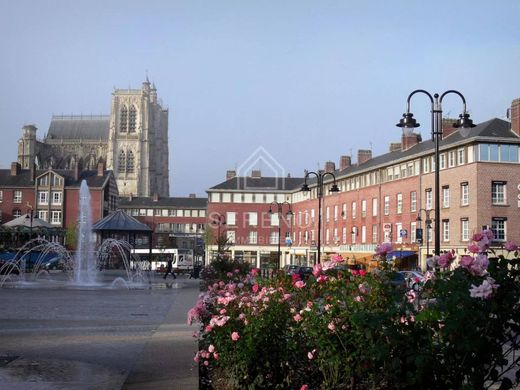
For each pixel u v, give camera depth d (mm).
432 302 6168
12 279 49969
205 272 38906
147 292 35156
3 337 15875
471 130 53750
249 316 8570
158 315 22047
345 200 76312
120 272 66812
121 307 25281
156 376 10422
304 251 91125
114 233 52344
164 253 88375
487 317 5426
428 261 7879
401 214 61344
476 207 49312
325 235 82562
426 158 57531
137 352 13500
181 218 139875
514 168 50219
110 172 113375
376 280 7598
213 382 9461
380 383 6977
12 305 25516
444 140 56469
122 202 140750
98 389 9789
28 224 69812
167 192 184125
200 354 9320
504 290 5559
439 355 5707
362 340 6871
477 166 49562
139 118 165375
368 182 69938
